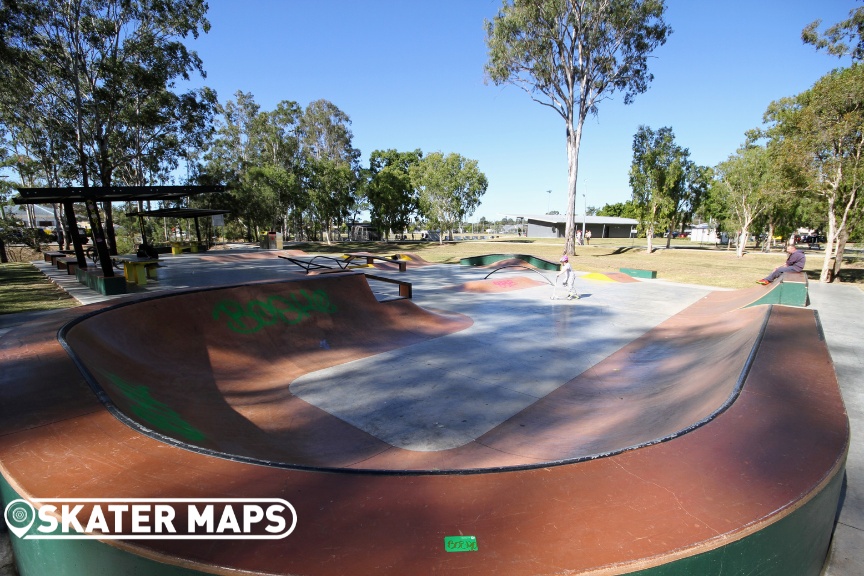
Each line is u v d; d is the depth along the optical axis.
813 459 2.12
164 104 24.47
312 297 7.80
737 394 3.00
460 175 39.59
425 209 41.50
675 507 1.68
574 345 7.57
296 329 7.08
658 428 3.49
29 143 28.31
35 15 18.20
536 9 23.91
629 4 23.33
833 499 2.11
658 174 30.59
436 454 3.76
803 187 14.98
